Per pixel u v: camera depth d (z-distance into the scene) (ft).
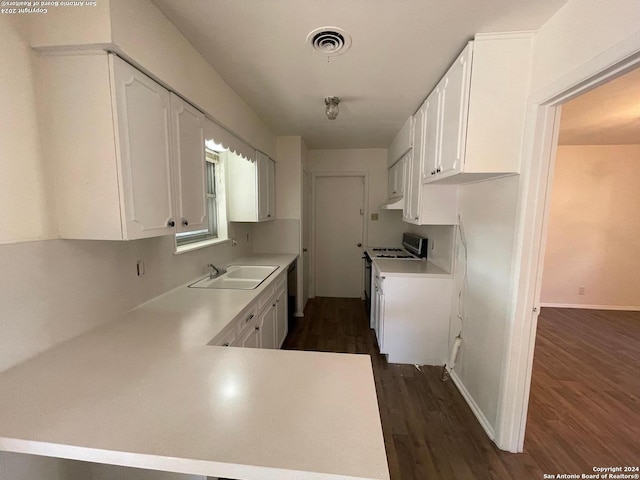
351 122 9.90
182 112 4.93
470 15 4.36
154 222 4.22
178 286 6.78
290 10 4.22
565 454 5.41
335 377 3.23
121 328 4.46
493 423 5.82
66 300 3.94
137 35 3.71
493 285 5.95
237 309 5.34
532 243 4.99
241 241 11.00
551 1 4.02
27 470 3.17
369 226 14.55
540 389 7.34
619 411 6.54
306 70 6.11
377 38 4.96
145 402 2.77
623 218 12.88
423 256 10.78
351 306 13.84
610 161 12.68
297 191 12.10
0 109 3.13
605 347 9.66
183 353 3.72
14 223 3.29
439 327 8.57
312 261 15.15
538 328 11.18
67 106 3.52
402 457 5.36
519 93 4.96
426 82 6.72
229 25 4.56
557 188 13.10
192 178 5.29
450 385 7.70
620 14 3.24
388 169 13.73
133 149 3.76
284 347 9.71
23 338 3.43
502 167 5.10
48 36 3.32
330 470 2.09
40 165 3.52
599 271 13.25
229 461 2.15
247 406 2.73
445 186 7.91
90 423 2.50
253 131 8.74
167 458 2.19
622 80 5.96
